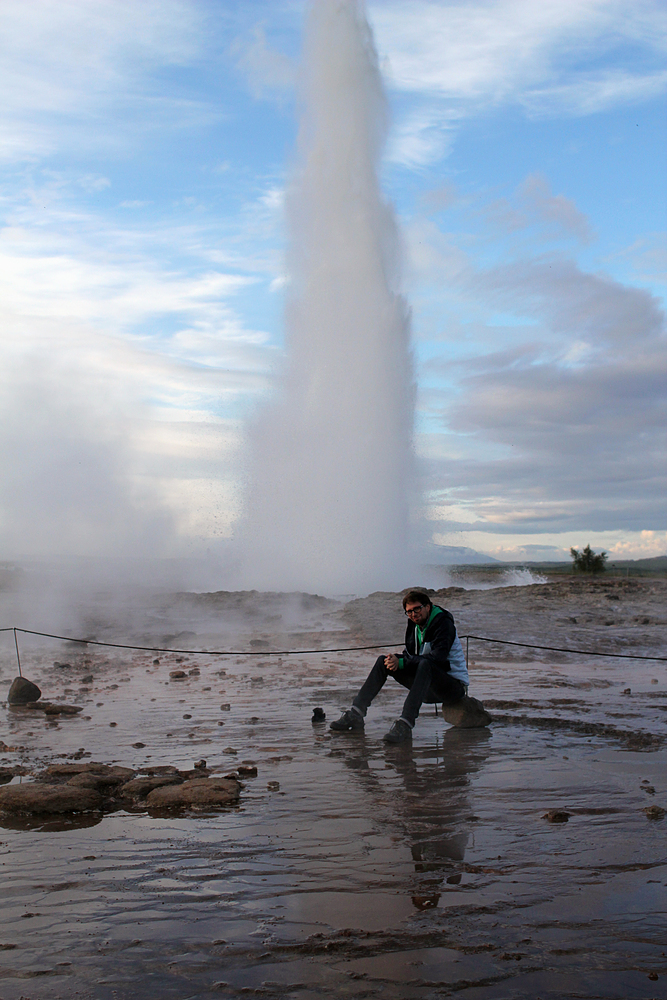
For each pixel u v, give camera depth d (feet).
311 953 8.46
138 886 10.32
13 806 13.84
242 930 9.02
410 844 11.77
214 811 13.60
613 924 9.06
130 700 25.84
